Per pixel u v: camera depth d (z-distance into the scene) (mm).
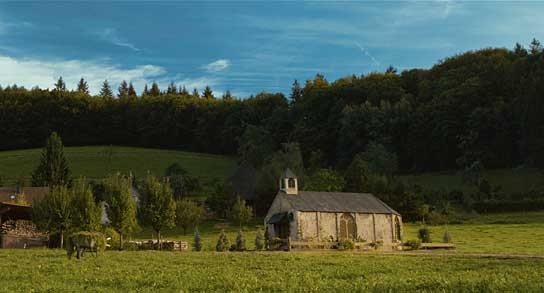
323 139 183375
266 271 33125
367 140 173875
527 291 23109
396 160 151625
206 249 63625
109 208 59312
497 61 190500
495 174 144000
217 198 109438
